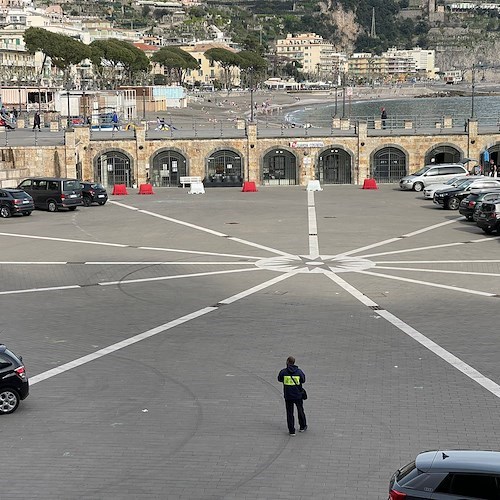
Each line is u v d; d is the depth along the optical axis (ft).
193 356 84.64
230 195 228.02
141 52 653.71
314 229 165.07
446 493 44.09
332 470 57.06
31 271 128.47
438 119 338.13
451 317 99.25
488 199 170.19
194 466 57.88
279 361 82.48
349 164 254.27
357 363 81.61
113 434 63.77
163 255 139.85
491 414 67.36
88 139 246.27
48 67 580.30
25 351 87.04
